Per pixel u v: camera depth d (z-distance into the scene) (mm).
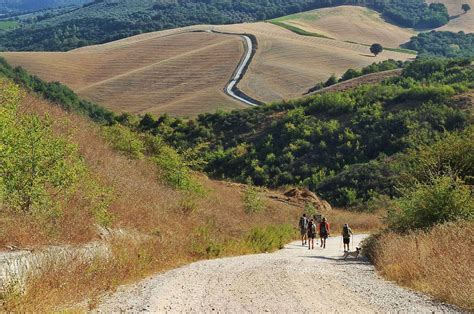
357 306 9578
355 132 72625
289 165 70750
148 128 85062
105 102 123500
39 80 83812
